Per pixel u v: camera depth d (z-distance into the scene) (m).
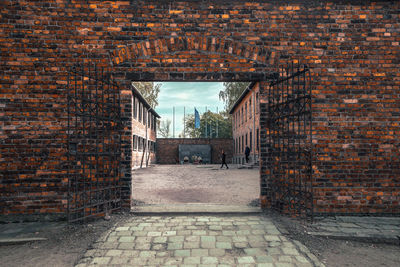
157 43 5.13
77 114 4.41
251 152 22.41
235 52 5.18
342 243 3.86
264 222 4.52
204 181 10.89
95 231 4.16
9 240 3.85
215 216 4.88
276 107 5.07
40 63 4.96
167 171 17.69
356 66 5.12
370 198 4.96
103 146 4.70
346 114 5.08
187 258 3.30
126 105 5.11
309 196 4.91
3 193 4.79
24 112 4.89
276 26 5.20
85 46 5.05
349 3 5.17
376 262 3.32
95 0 5.09
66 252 3.54
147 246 3.61
